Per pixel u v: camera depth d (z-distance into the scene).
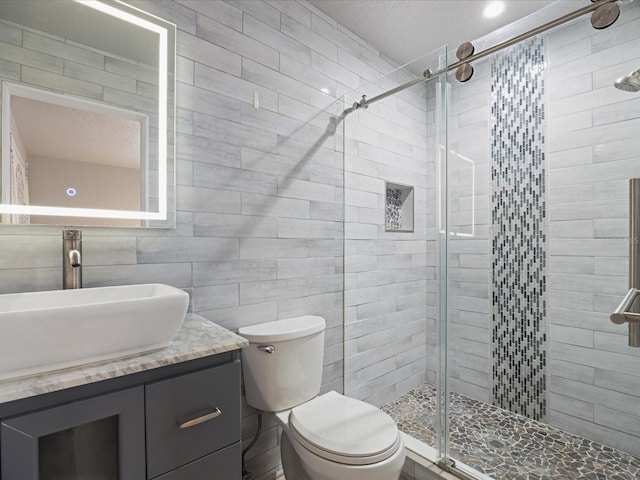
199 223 1.44
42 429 0.69
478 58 1.61
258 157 1.64
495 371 1.66
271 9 1.71
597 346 1.43
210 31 1.48
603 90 1.38
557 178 1.50
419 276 1.92
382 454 1.17
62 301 1.02
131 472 0.81
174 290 1.07
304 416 1.38
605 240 1.39
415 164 1.93
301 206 1.82
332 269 1.96
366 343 2.08
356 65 2.13
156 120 1.33
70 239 1.07
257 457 1.61
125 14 1.26
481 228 1.69
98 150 1.21
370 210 2.10
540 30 1.40
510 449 1.59
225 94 1.53
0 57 1.06
